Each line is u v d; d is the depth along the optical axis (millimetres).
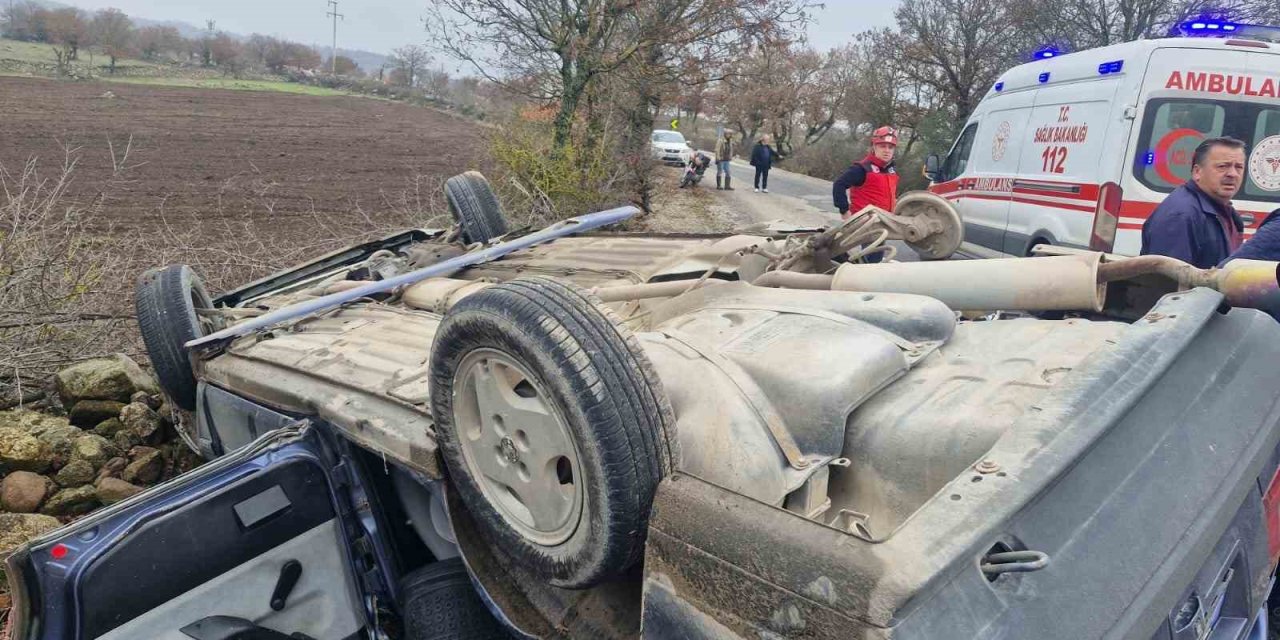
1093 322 2549
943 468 1971
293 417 2857
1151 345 1948
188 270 4305
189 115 32812
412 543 2838
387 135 29438
